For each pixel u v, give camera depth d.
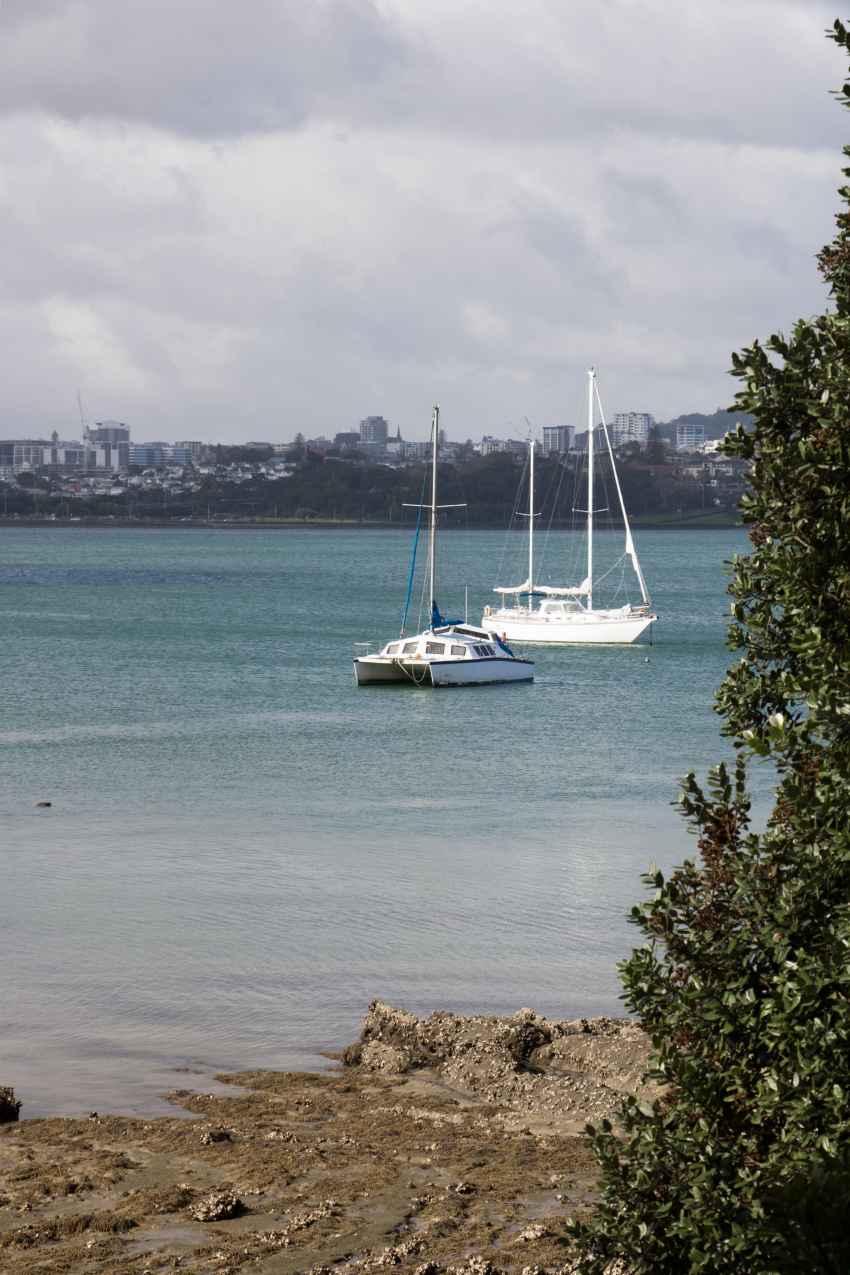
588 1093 25.20
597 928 37.59
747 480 13.27
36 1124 24.25
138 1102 25.53
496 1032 27.64
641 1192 13.30
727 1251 12.34
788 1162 12.10
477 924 37.97
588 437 141.75
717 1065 13.32
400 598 197.62
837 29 13.10
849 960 12.16
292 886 42.38
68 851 47.53
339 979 33.09
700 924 13.64
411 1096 25.92
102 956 34.81
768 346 13.24
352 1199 21.03
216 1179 21.83
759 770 65.12
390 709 88.50
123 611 167.75
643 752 72.12
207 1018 30.42
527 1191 21.28
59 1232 19.86
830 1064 12.30
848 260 14.14
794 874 13.16
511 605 190.50
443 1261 18.81
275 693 95.25
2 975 33.28
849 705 11.95
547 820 53.66
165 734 76.44
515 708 89.31
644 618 125.38
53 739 73.88
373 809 55.97
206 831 51.16
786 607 13.30
